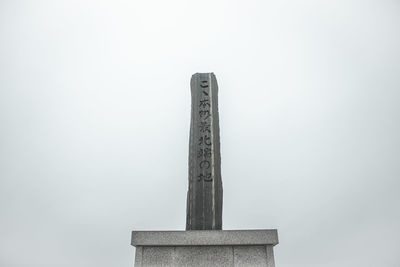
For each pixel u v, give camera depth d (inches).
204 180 284.0
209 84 321.7
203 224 268.1
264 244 240.5
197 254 238.2
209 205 274.1
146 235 241.4
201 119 307.6
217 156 293.4
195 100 316.2
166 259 236.8
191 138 302.2
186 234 241.6
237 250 239.9
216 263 235.6
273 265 233.6
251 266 234.7
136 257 236.5
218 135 303.9
